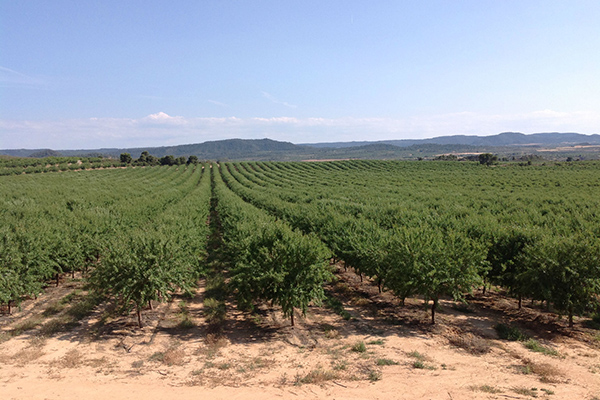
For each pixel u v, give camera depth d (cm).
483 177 9606
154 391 1188
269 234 1977
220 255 3394
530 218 3134
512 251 2005
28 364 1389
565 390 1123
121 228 3284
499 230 2208
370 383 1216
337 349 1553
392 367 1344
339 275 2831
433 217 3281
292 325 1850
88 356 1489
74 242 2506
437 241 1820
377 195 6334
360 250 2175
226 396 1149
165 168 16300
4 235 2008
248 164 18775
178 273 1892
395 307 2105
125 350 1563
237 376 1309
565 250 1666
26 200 4884
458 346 1554
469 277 1711
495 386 1161
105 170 14012
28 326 1773
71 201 5112
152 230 2056
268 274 1722
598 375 1238
